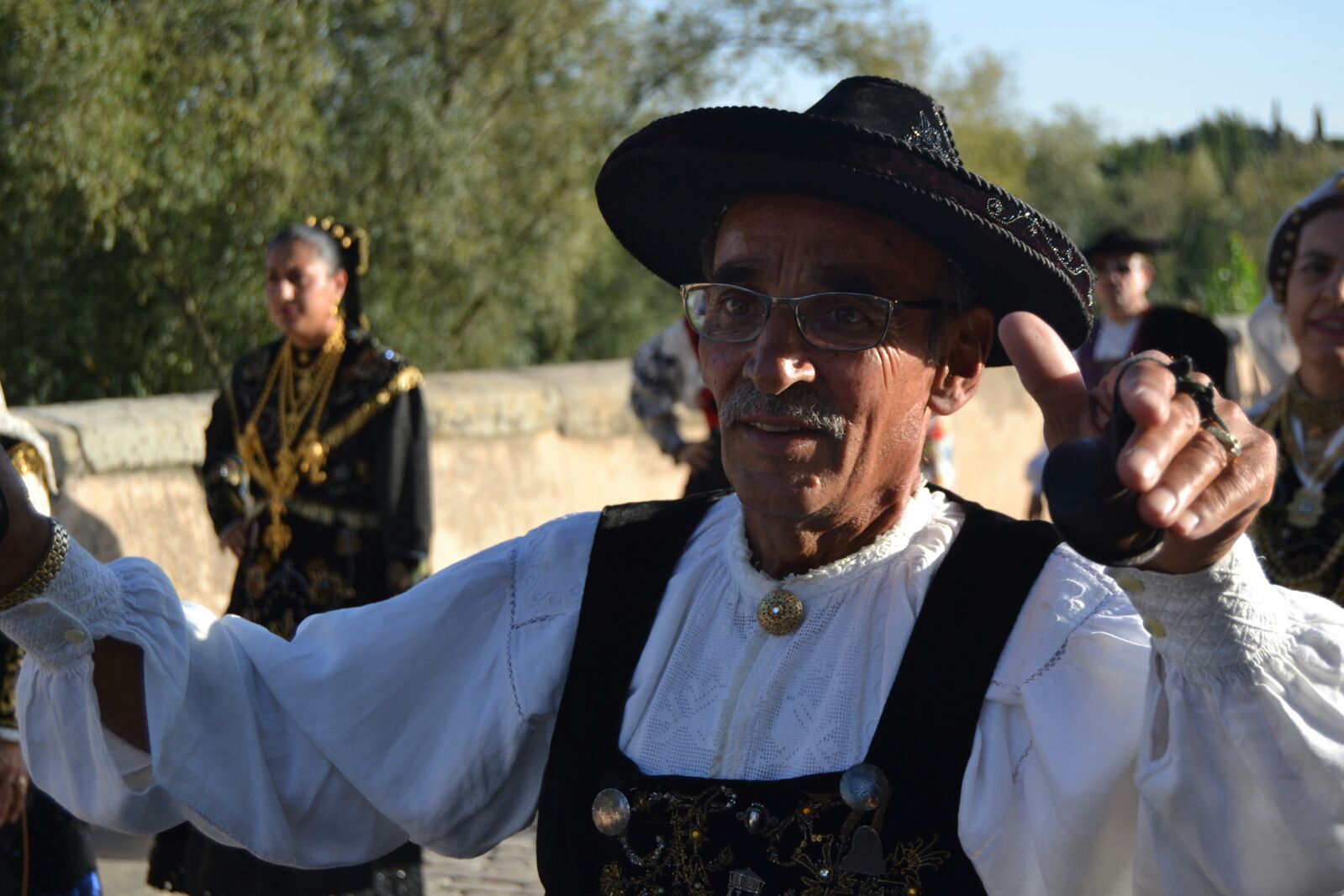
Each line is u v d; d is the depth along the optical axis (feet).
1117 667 4.21
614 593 5.07
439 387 19.92
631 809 4.67
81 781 4.98
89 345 36.58
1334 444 9.35
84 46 33.30
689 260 5.65
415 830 5.16
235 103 35.96
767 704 4.67
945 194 4.32
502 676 5.13
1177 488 3.16
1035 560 4.58
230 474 12.69
